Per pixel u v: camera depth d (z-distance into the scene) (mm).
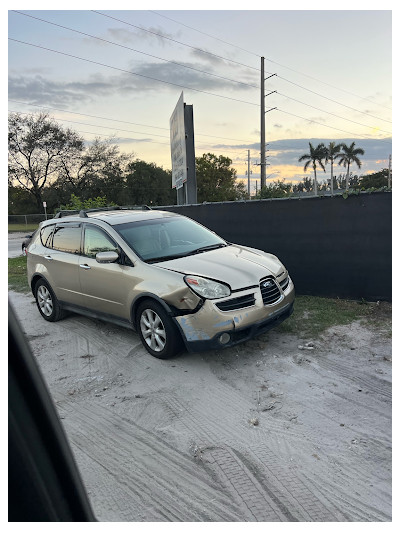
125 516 2344
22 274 11539
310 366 4172
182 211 8680
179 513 2352
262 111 34688
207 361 4410
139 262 4672
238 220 7477
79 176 49406
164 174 57688
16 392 1139
